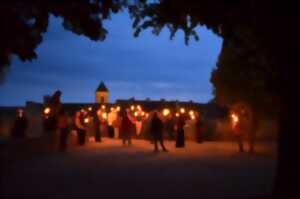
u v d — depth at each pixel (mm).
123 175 17078
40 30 10141
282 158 11086
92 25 10797
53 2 10203
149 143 32625
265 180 15977
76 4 10570
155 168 19062
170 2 12844
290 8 10766
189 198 12719
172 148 28609
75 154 24328
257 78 21312
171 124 38375
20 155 21828
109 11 11148
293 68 10930
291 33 10836
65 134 25812
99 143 31547
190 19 13328
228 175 17172
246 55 14867
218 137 37969
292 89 10961
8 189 14016
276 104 12117
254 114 27250
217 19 12562
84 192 13555
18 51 9414
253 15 11820
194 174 17406
